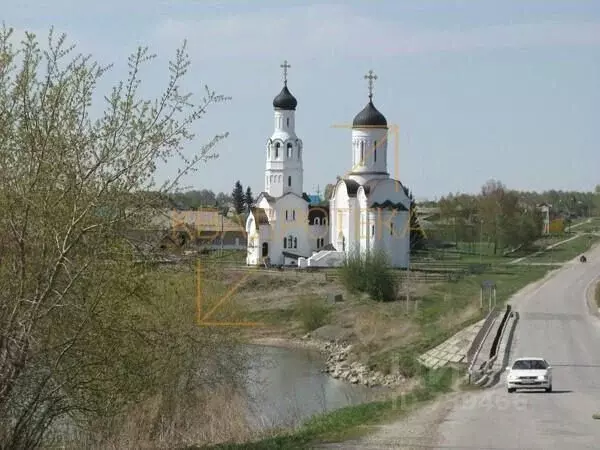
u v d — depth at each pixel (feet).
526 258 571.28
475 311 271.69
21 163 71.82
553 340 208.74
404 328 276.41
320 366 253.44
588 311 276.21
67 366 75.66
